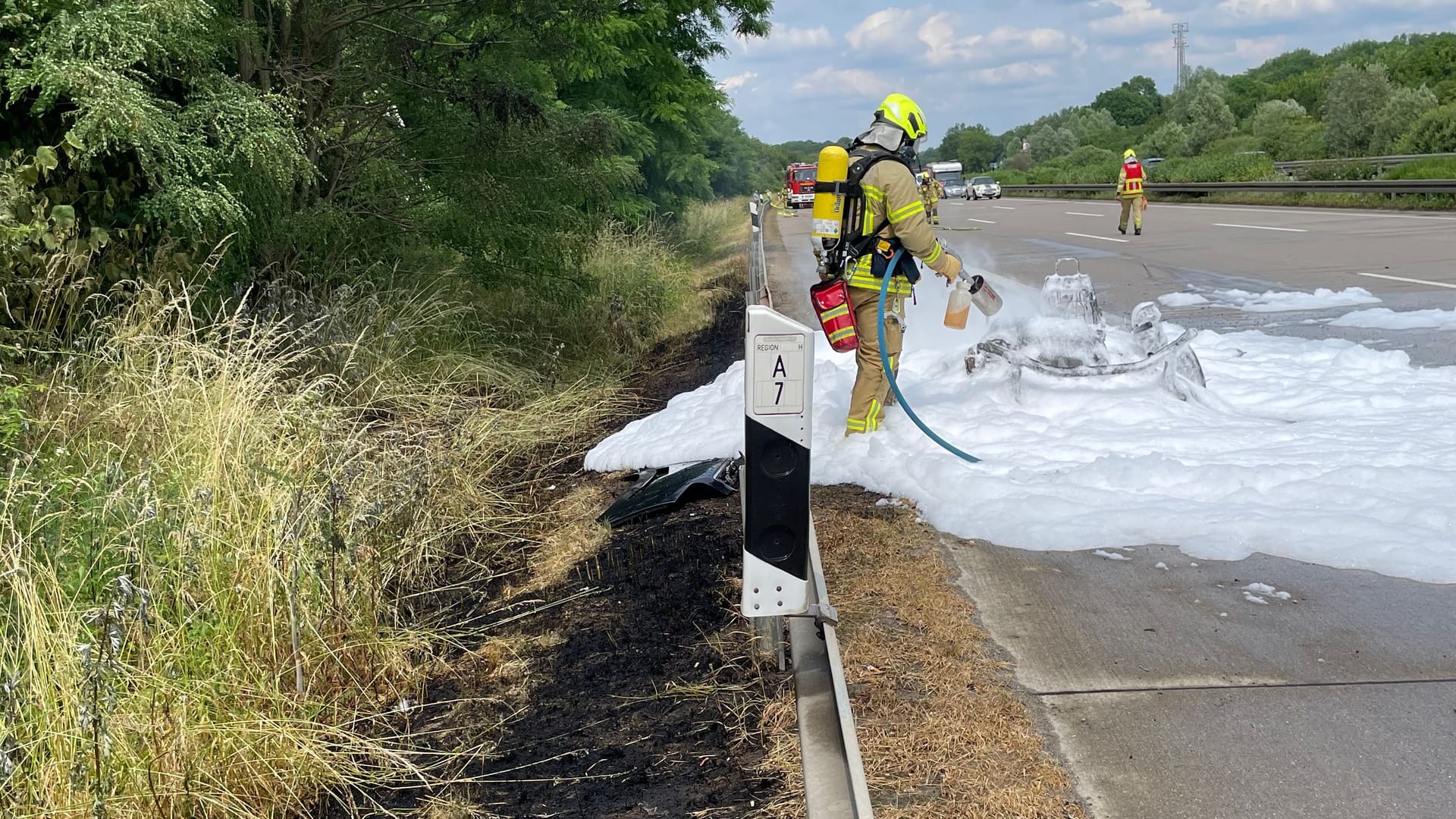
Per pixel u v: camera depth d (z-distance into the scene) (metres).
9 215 6.99
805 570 3.46
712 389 8.45
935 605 4.03
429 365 9.69
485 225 11.31
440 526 6.20
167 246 8.29
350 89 11.12
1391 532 4.32
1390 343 8.31
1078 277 7.51
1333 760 2.92
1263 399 6.61
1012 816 2.74
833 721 3.27
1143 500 4.90
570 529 6.09
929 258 5.80
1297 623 3.73
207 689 3.86
